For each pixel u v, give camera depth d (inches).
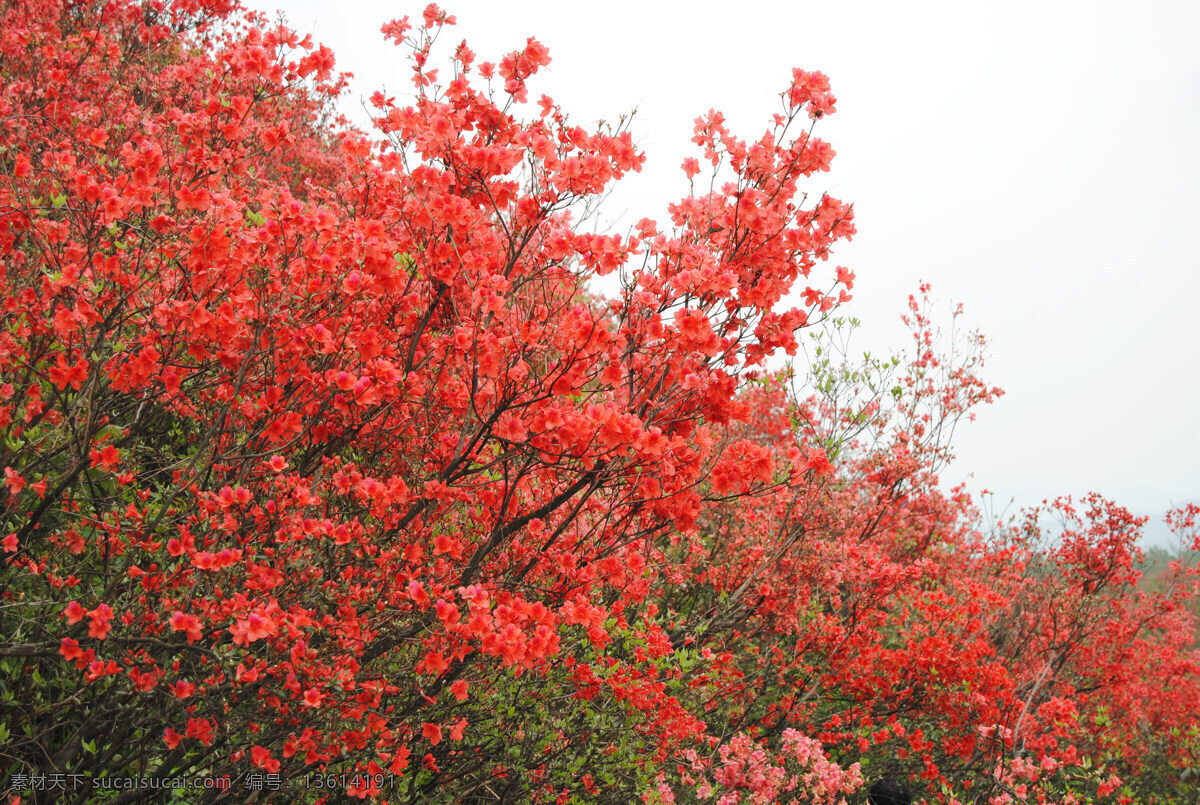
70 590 121.0
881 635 287.7
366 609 117.0
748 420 132.2
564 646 150.8
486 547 128.5
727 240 133.0
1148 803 385.4
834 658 260.4
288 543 111.2
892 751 273.1
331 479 133.0
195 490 124.8
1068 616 339.9
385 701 132.1
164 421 157.4
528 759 152.6
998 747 252.2
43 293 116.9
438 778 151.4
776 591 253.9
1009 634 357.4
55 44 201.2
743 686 236.1
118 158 152.4
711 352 120.9
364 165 132.6
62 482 111.0
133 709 117.6
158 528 115.0
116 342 118.6
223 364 120.5
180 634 110.2
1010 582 364.2
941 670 258.1
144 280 116.8
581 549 147.1
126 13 267.1
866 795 240.5
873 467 328.2
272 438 121.9
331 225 118.9
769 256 131.5
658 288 128.1
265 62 133.5
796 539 250.7
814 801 177.0
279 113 222.2
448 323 138.6
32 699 128.2
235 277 116.4
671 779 183.3
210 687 101.5
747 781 172.9
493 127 134.6
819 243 130.6
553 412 117.9
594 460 121.7
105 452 112.3
